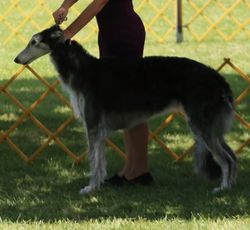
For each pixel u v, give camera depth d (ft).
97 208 34.99
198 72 35.86
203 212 33.73
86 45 81.82
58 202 36.09
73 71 36.50
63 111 55.98
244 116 53.47
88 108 36.32
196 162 37.60
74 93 36.73
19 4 104.06
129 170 38.99
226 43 82.69
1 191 38.40
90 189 37.50
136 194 37.32
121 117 36.47
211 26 85.97
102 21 37.06
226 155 36.76
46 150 46.50
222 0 105.81
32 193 37.86
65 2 37.24
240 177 40.19
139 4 99.40
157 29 90.79
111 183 38.78
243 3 102.17
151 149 46.55
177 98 36.11
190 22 89.40
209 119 35.70
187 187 38.75
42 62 71.92
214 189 37.47
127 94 36.14
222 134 36.47
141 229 30.42
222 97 35.83
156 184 39.22
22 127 51.65
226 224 30.68
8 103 57.72
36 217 33.35
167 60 36.32
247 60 73.31
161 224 31.12
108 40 37.11
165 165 43.24
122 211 34.45
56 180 40.40
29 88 63.16
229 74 66.74
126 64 36.42
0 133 45.70
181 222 31.50
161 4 102.73
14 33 86.69
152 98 36.14
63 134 50.42
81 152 46.06
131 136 38.45
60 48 36.47
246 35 87.51
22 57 36.86
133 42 36.91
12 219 33.12
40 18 97.55
